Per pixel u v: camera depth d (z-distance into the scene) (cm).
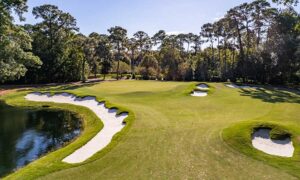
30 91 4775
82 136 2275
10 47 3844
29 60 4406
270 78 5678
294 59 5391
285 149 1719
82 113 3250
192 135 1945
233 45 6856
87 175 1437
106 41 7194
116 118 2720
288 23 5791
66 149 1873
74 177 1422
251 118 2369
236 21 6309
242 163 1499
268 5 5981
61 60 7238
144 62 7931
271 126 1955
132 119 2472
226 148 1692
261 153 1622
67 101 3969
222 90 4025
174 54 7488
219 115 2528
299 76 5453
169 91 3956
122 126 2406
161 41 9744
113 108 3058
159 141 1862
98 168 1511
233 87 4425
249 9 6147
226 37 6838
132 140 1911
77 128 2647
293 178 1331
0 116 3238
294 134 1845
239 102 3152
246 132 1866
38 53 6906
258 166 1462
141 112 2723
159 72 7725
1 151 2002
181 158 1582
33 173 1485
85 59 7081
